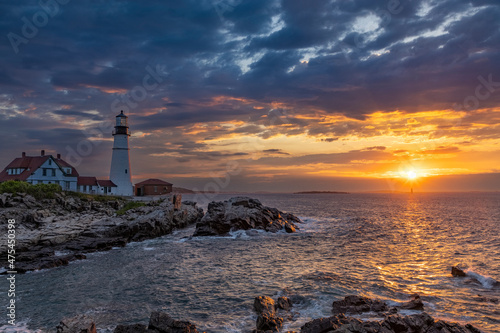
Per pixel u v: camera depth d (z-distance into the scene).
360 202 188.38
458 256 32.88
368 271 26.91
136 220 48.56
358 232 52.25
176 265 30.14
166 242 43.62
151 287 23.58
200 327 16.94
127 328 15.32
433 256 33.06
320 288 22.11
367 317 17.16
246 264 30.23
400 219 75.38
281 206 140.50
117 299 21.28
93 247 37.47
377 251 36.09
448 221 70.31
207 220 50.53
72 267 29.67
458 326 14.88
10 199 47.88
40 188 55.44
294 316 17.81
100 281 25.17
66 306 20.16
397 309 18.28
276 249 37.75
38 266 28.94
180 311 19.17
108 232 44.38
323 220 72.50
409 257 32.66
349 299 18.77
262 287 23.05
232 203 59.16
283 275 26.06
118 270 28.47
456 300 19.88
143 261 31.98
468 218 77.56
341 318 15.80
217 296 21.52
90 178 80.69
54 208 51.41
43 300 21.17
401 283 23.44
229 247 39.34
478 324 16.61
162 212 53.59
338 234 50.00
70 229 42.47
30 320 18.20
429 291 21.61
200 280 25.16
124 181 86.00
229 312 18.88
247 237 46.81
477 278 24.27
